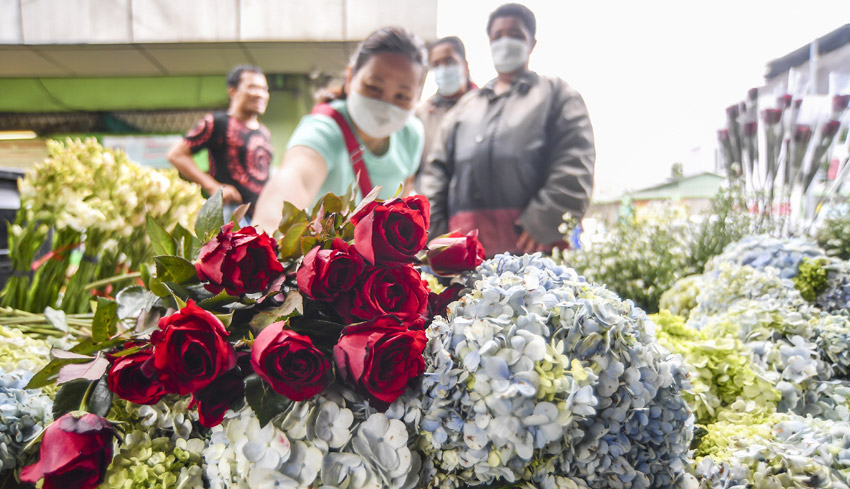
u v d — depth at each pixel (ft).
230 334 1.73
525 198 6.32
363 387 1.68
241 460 1.67
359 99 4.79
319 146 4.85
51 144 3.34
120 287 3.54
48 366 1.75
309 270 1.69
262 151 7.45
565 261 4.87
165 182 3.58
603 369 1.77
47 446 1.57
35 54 9.87
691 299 4.18
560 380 1.61
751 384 2.81
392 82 4.74
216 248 1.67
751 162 5.83
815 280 3.81
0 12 9.12
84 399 1.71
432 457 1.79
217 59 10.17
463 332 1.73
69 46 9.46
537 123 6.20
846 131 5.86
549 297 1.84
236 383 1.65
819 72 5.78
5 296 3.21
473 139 6.36
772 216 5.63
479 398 1.62
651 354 1.92
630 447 1.81
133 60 10.23
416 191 6.86
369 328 1.71
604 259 4.68
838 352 3.05
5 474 1.95
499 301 1.82
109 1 8.98
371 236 1.71
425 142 6.74
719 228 4.97
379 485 1.63
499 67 6.27
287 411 1.71
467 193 6.47
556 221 6.29
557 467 1.77
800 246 4.10
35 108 11.42
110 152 3.44
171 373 1.52
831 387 2.89
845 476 2.06
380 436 1.70
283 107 10.68
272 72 10.44
